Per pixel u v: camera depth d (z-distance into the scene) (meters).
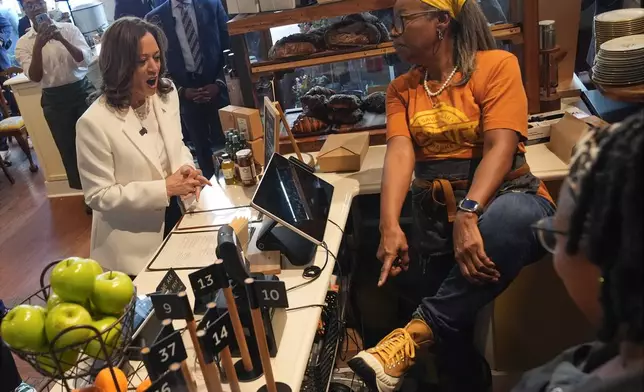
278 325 1.53
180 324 1.64
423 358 2.37
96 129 2.22
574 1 2.68
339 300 2.27
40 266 3.97
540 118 2.51
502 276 1.85
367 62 2.87
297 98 2.99
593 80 2.43
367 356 1.85
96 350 1.30
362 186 2.32
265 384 1.40
